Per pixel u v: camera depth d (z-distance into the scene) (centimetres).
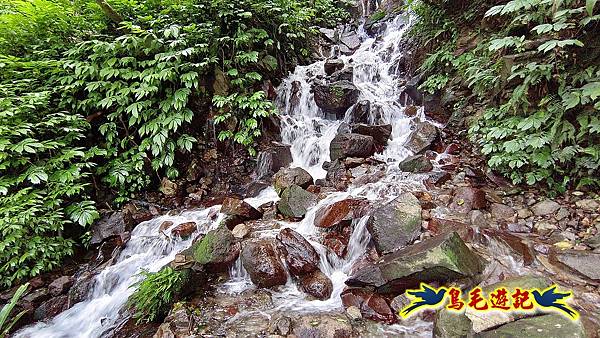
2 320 236
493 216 365
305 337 260
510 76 397
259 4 602
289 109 641
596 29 366
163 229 430
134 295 320
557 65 375
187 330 276
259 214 432
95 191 466
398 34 801
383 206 351
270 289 325
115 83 470
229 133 543
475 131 475
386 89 675
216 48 557
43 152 423
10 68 434
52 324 332
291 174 488
